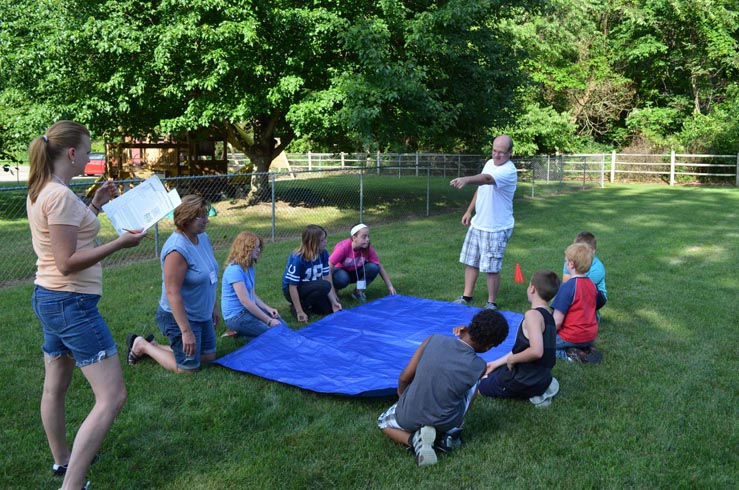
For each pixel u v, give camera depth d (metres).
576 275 4.81
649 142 26.84
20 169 33.81
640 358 4.85
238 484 3.06
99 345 2.79
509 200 6.23
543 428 3.68
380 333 5.32
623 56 30.84
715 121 26.36
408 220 13.33
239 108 12.54
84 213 2.73
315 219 13.26
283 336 4.86
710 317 5.96
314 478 3.13
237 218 13.20
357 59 13.47
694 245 10.02
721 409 3.95
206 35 11.57
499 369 4.16
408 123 13.68
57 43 11.95
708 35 28.55
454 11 12.38
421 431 3.25
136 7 12.86
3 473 3.15
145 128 14.52
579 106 31.45
